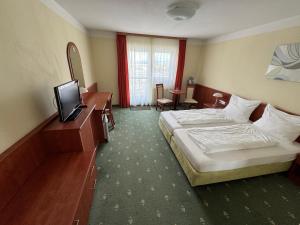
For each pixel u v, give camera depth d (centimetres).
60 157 149
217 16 242
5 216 93
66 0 199
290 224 142
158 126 350
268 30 265
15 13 125
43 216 93
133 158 233
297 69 220
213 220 144
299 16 217
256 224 142
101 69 441
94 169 167
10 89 116
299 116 215
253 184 187
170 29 349
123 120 381
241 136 211
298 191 178
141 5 212
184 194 171
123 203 158
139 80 471
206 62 467
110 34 410
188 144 197
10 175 104
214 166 165
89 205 139
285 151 189
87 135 182
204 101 477
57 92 145
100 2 205
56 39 205
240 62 334
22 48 133
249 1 184
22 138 124
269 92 269
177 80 497
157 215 147
